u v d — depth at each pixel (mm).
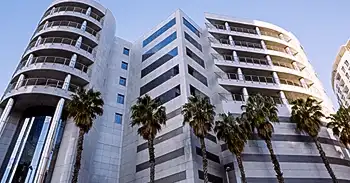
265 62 45906
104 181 33156
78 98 28312
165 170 30453
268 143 30109
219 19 49531
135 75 44969
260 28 52062
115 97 41688
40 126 32906
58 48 36219
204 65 42969
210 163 31344
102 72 40906
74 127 32469
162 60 41812
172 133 32688
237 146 28625
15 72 37000
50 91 31953
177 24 43812
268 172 31641
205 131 27844
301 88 42688
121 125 39500
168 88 37312
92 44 40906
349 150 37281
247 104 33781
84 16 42125
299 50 52219
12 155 30109
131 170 34000
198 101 29875
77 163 24625
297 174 32000
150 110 28844
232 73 42844
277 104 39344
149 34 48812
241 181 27344
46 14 43719
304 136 36031
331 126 36250
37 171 27594
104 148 35812
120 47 48812
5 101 32594
